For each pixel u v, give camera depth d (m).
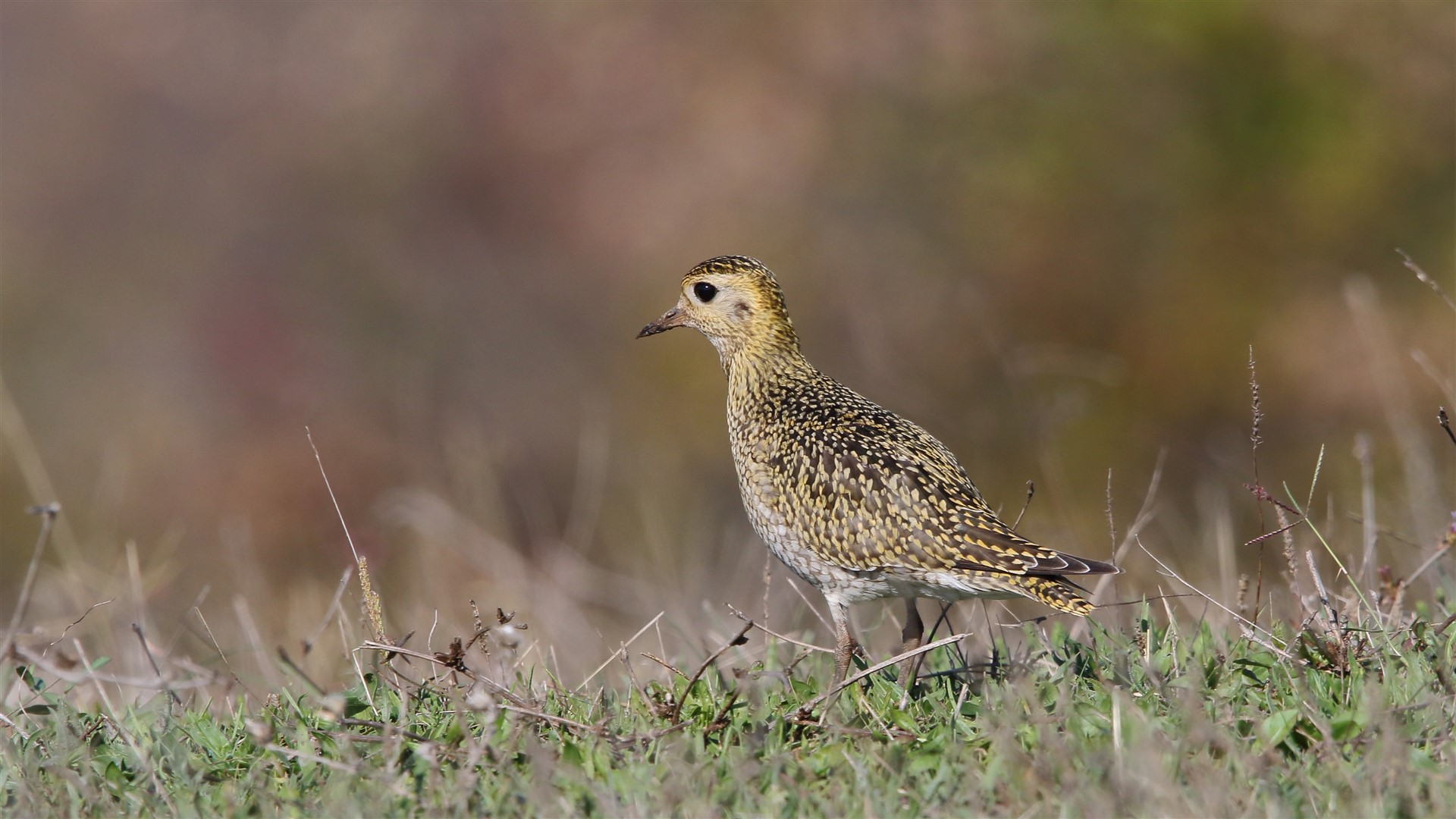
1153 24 30.52
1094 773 8.67
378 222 41.16
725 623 14.98
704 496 30.66
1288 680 9.89
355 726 10.19
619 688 12.14
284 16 48.31
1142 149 30.52
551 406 35.94
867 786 8.80
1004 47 32.81
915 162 32.72
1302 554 16.31
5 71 49.34
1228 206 29.73
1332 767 8.74
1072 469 27.39
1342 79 29.62
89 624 16.77
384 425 36.06
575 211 38.19
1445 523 14.56
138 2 50.22
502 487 31.94
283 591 25.12
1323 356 27.97
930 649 10.91
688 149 36.47
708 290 13.91
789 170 34.78
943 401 29.09
